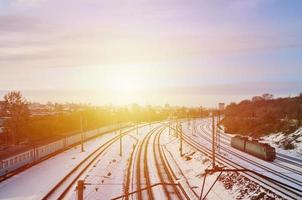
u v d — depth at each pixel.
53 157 64.19
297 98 99.69
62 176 47.00
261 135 80.50
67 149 76.06
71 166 54.97
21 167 50.88
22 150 52.75
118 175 49.53
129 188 41.22
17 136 79.62
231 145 70.31
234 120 112.19
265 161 49.91
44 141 67.56
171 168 55.03
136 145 87.94
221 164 47.91
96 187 41.59
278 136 71.88
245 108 129.00
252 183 35.22
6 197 36.25
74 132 91.00
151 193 38.19
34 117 93.75
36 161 57.03
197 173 48.44
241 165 46.56
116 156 68.44
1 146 68.88
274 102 115.38
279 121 82.31
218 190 37.72
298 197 29.28
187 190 39.41
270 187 32.84
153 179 46.50
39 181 43.72
